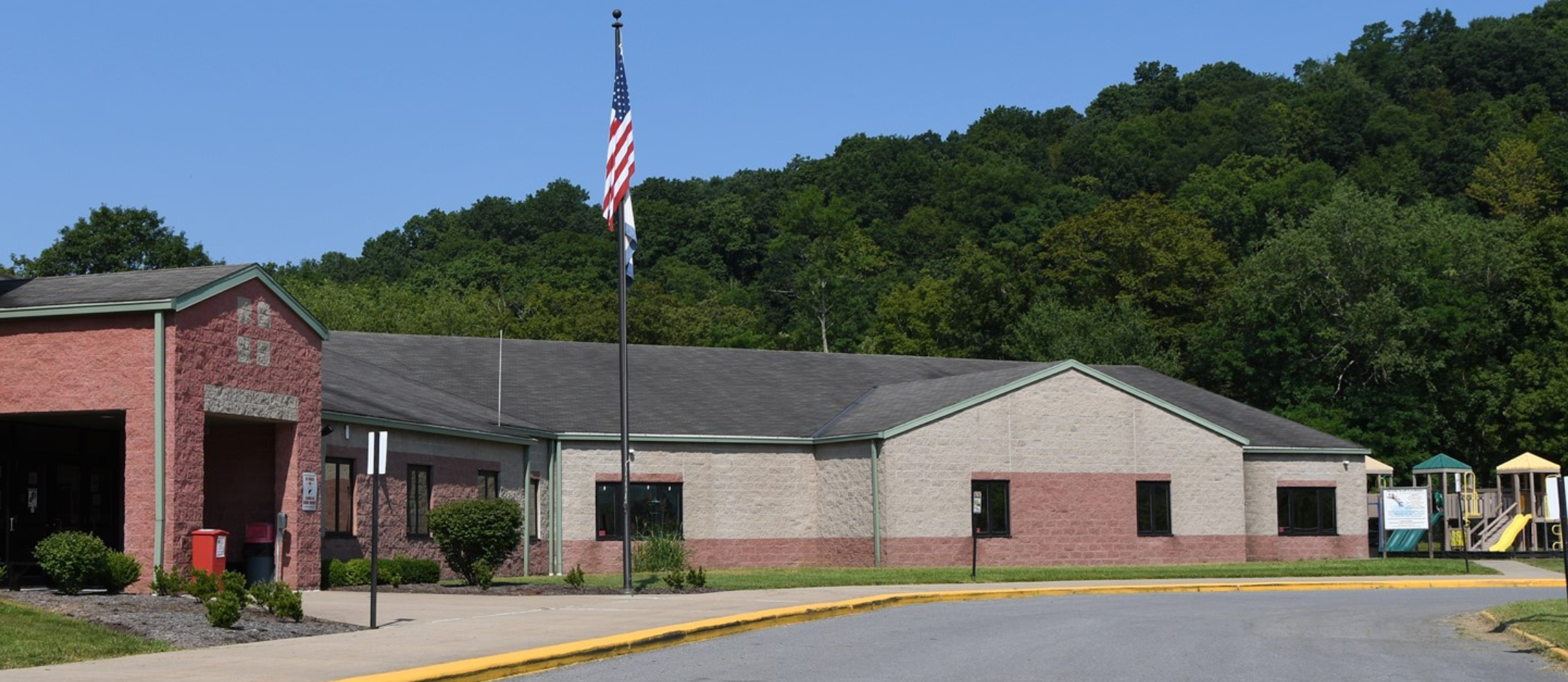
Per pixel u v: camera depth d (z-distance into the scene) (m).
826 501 36.75
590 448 34.84
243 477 24.69
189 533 21.39
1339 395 64.38
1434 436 64.69
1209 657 15.92
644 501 35.38
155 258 67.56
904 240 109.44
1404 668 15.33
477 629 17.62
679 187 127.12
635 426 35.72
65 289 22.39
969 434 35.53
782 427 37.44
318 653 15.02
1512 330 66.38
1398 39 152.88
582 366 39.66
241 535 24.58
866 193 120.12
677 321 78.44
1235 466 38.78
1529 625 19.14
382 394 31.27
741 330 84.50
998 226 102.50
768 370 42.12
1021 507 35.84
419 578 27.47
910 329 82.06
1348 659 16.14
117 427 24.47
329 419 26.03
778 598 23.30
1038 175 112.94
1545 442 60.50
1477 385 63.94
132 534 21.05
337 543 26.34
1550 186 96.69
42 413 21.64
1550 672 15.20
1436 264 64.31
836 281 91.25
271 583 23.22
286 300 24.23
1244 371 64.44
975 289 78.06
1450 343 63.66
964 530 35.16
